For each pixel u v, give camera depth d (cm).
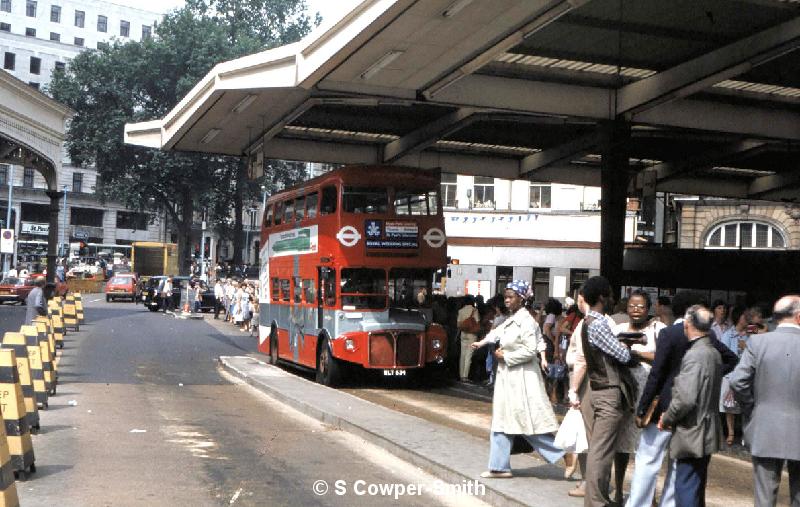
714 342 828
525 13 1775
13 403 977
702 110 2516
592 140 3036
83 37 11512
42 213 10038
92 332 3684
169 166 6550
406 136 3052
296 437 1355
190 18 6838
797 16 1911
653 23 1959
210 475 1035
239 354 3041
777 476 761
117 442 1238
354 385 2342
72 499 893
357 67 2088
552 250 4891
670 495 788
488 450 1187
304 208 2495
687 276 3219
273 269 2805
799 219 4691
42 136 4372
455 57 2012
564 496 908
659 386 783
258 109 2591
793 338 755
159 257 7906
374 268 2230
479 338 2370
